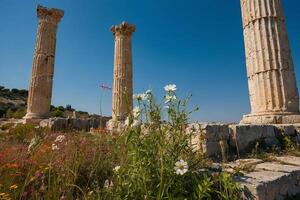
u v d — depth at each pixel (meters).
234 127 6.36
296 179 4.26
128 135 3.03
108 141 4.57
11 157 4.40
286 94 9.17
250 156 5.91
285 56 9.52
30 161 3.91
